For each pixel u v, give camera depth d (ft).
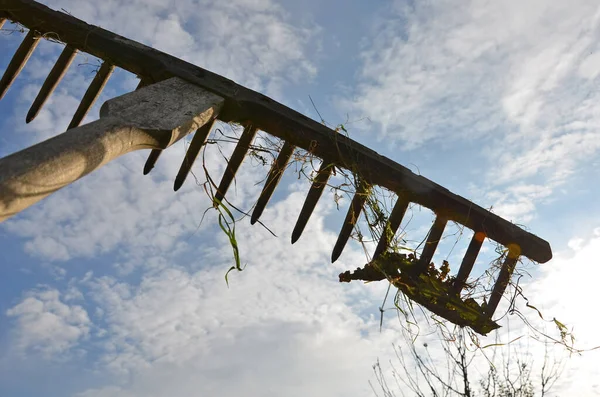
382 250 17.10
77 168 10.77
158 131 12.89
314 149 16.62
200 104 14.80
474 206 17.47
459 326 17.26
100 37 16.01
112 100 13.30
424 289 16.80
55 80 17.03
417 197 17.39
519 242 17.54
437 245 17.54
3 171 9.55
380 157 17.08
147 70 16.02
